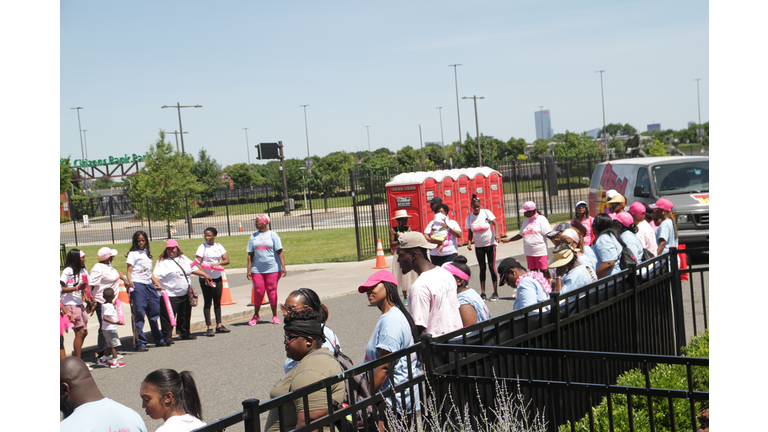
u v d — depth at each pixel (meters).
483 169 20.72
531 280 5.55
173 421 3.52
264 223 10.61
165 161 37.81
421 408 3.62
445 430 3.61
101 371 8.34
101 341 8.62
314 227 37.28
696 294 10.22
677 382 4.73
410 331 4.09
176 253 9.78
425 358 3.61
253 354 8.73
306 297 4.09
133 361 8.76
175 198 36.78
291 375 3.47
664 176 14.48
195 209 38.75
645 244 9.38
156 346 9.60
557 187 29.72
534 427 3.71
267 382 7.39
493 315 9.83
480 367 3.92
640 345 5.75
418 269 4.76
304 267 18.42
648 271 5.96
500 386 3.52
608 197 9.80
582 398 4.77
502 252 18.00
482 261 11.20
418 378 3.50
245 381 7.48
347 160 70.12
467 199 19.75
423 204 18.23
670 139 102.38
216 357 8.70
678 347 6.36
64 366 3.35
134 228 45.97
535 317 4.44
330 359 3.39
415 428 3.46
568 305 4.78
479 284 13.09
